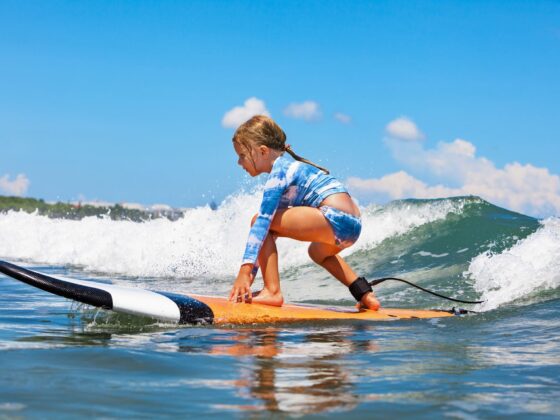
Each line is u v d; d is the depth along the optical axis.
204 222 9.78
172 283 7.48
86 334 3.61
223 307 4.23
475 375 2.66
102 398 2.21
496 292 5.41
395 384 2.49
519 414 2.11
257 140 4.49
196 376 2.58
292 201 4.55
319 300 6.16
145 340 3.44
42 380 2.44
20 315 4.36
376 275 7.06
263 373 2.65
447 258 7.17
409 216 8.34
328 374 2.65
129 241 10.45
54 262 11.09
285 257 8.26
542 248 5.68
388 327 4.08
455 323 4.22
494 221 7.82
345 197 4.56
